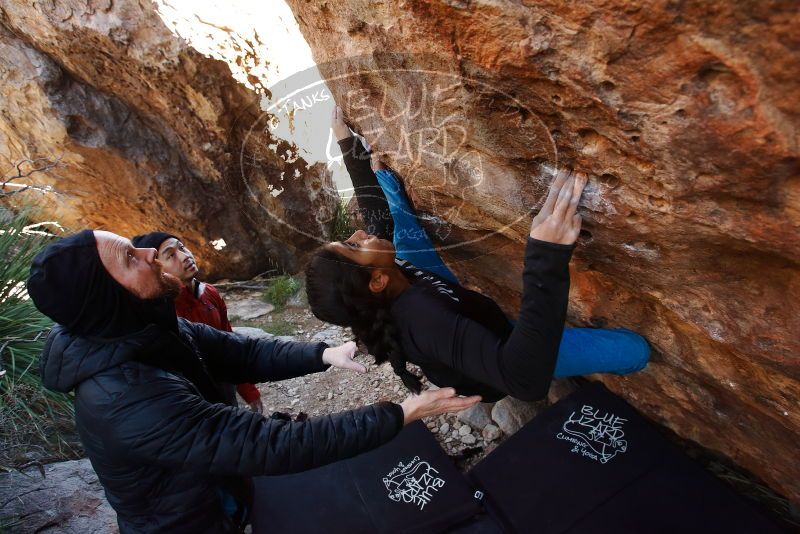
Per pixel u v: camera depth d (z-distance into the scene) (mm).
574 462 2400
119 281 1344
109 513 2330
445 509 2375
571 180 1195
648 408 2561
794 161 812
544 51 901
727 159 866
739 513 2111
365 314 1431
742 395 1695
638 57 813
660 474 2281
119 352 1357
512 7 882
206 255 4910
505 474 2443
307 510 2438
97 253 1316
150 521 1534
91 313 1330
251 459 1328
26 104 3820
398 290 1460
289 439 1347
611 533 2162
